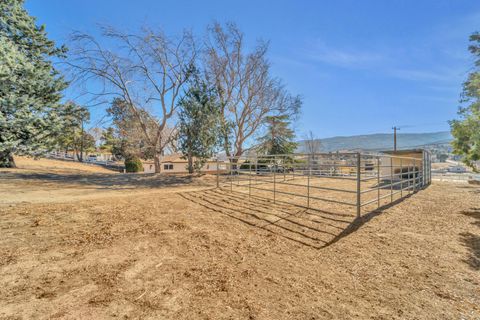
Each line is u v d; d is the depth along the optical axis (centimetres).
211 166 2345
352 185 1054
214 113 1410
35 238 335
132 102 1534
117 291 205
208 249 308
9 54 941
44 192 788
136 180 1255
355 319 174
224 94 1619
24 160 2098
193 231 382
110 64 1444
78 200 627
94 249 300
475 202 618
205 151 1367
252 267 258
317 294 207
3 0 1155
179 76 1528
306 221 442
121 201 624
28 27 1186
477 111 827
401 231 382
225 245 323
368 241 340
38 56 1233
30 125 1049
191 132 1352
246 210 532
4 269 241
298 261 275
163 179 1298
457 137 991
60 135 1252
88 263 260
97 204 575
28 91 1040
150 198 684
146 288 211
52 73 1255
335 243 332
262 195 754
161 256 283
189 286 216
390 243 332
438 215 479
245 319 171
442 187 974
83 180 1203
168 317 171
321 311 183
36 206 538
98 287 211
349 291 213
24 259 266
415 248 314
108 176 1402
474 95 823
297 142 2420
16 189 827
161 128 1562
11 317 167
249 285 221
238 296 202
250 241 340
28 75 1020
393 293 211
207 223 429
